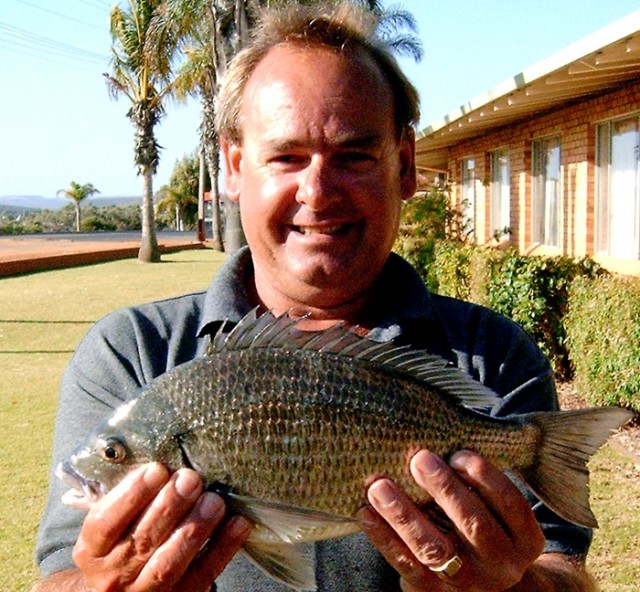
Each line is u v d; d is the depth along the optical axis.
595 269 10.11
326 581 2.34
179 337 2.61
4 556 5.72
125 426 2.11
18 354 13.02
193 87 31.11
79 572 2.19
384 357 2.22
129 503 1.90
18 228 88.38
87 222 98.69
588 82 10.23
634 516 6.02
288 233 2.57
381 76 2.56
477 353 2.59
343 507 2.11
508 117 14.20
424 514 2.04
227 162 2.85
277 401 2.10
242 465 2.07
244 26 15.37
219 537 1.98
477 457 2.05
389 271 2.76
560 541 2.43
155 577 1.90
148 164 36.62
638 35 7.48
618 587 5.05
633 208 10.57
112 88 35.38
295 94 2.47
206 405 2.09
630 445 7.57
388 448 2.15
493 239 16.52
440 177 28.19
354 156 2.50
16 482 7.09
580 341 9.09
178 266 33.94
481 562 2.02
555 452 2.29
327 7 2.65
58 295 21.84
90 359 2.59
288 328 2.20
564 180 12.69
